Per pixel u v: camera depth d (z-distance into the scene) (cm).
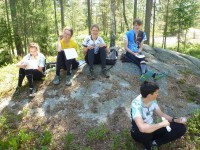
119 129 241
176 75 335
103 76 304
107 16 1767
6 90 304
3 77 335
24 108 270
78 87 290
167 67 350
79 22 2439
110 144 228
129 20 1855
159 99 280
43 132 241
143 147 224
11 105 277
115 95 278
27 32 879
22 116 260
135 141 228
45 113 262
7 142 230
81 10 2497
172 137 209
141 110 198
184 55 422
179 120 206
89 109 263
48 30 914
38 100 278
